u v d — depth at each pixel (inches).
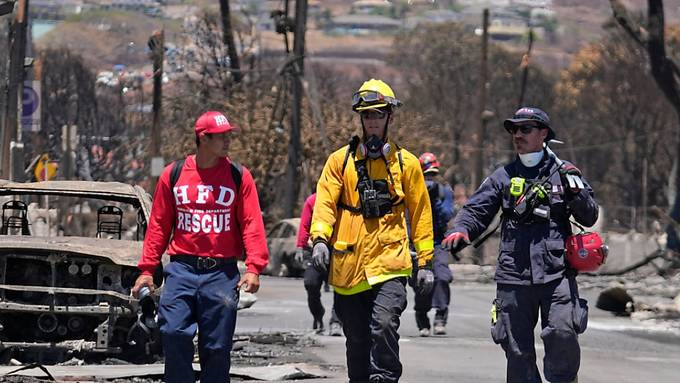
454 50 7677.2
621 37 6131.9
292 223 2532.0
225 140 611.2
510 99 7352.4
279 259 2491.4
